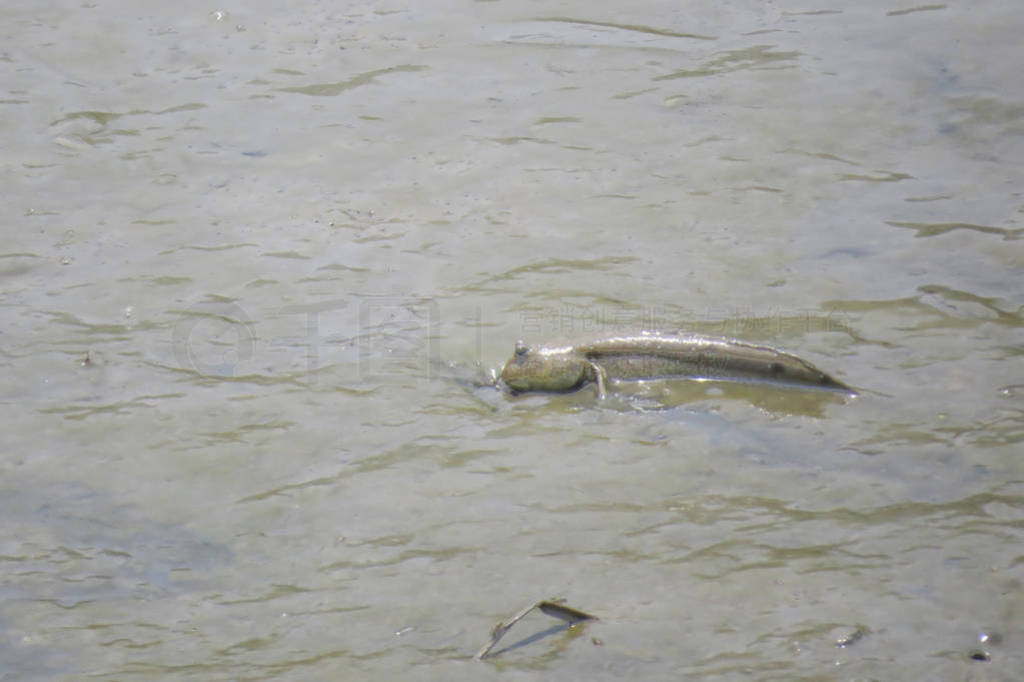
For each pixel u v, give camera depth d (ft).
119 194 55.21
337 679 28.71
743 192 53.83
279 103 63.21
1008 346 41.96
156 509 35.60
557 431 38.68
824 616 30.04
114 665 29.60
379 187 55.31
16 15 73.26
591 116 60.90
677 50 67.56
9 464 37.70
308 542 33.96
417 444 38.22
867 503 34.42
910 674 27.96
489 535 33.81
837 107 61.00
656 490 35.47
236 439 38.78
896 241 49.34
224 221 52.80
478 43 68.90
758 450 37.14
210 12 73.82
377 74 65.82
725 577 31.63
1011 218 50.55
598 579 31.81
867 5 72.79
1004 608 30.04
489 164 56.90
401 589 31.89
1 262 49.70
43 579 32.78
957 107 60.49
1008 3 71.87
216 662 29.55
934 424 37.88
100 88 64.90
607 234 50.88
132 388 41.55
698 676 28.19
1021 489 34.63
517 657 29.12
